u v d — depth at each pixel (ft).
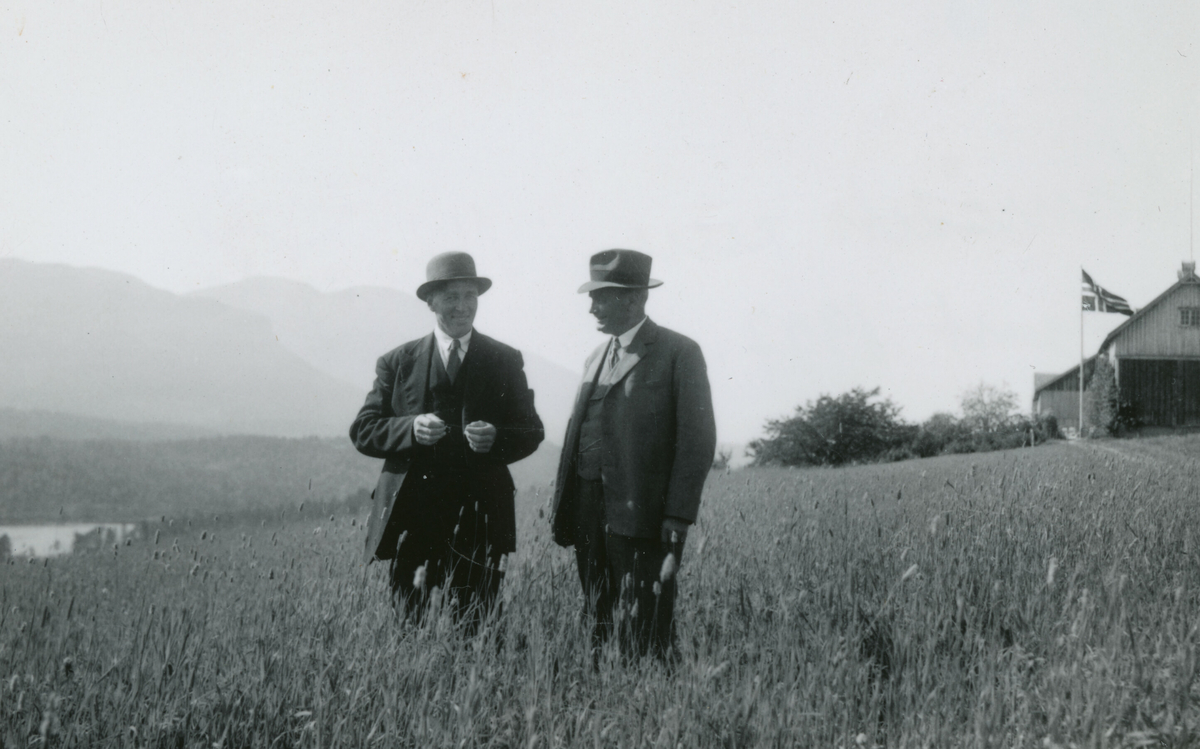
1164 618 12.56
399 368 16.88
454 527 16.03
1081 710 10.27
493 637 13.03
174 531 47.67
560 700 11.71
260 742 11.12
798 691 11.08
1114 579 13.65
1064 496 22.04
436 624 13.14
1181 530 18.95
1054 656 11.91
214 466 277.03
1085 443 106.93
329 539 24.54
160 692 11.68
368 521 16.66
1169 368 153.07
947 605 13.65
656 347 14.87
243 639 13.92
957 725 10.63
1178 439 96.43
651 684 11.61
